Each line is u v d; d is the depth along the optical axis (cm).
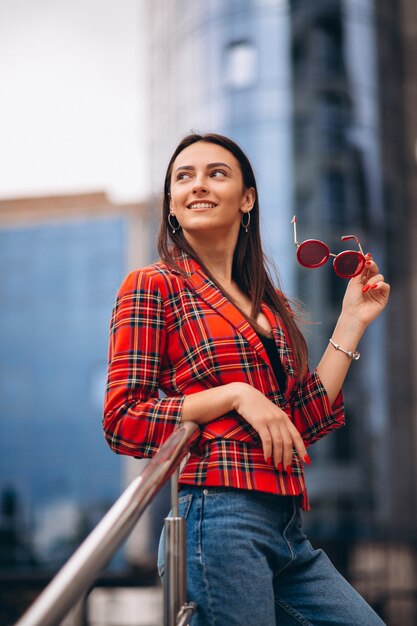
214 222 196
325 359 203
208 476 168
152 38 2459
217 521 165
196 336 180
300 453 169
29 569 3684
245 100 2050
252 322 187
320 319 1859
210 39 2125
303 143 2005
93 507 3809
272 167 1997
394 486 1941
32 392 3922
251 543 165
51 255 3988
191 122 2120
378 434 1945
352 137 2039
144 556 2184
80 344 3919
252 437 171
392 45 2155
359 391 1948
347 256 203
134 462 3812
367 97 2075
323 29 2080
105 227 3969
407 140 2144
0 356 3953
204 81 2114
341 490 1884
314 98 2028
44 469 3856
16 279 3994
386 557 1856
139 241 3922
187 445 162
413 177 2145
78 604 105
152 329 180
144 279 184
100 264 3950
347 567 1836
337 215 1972
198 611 165
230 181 200
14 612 1030
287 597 177
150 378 177
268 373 181
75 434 3875
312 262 203
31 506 3834
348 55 2083
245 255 209
